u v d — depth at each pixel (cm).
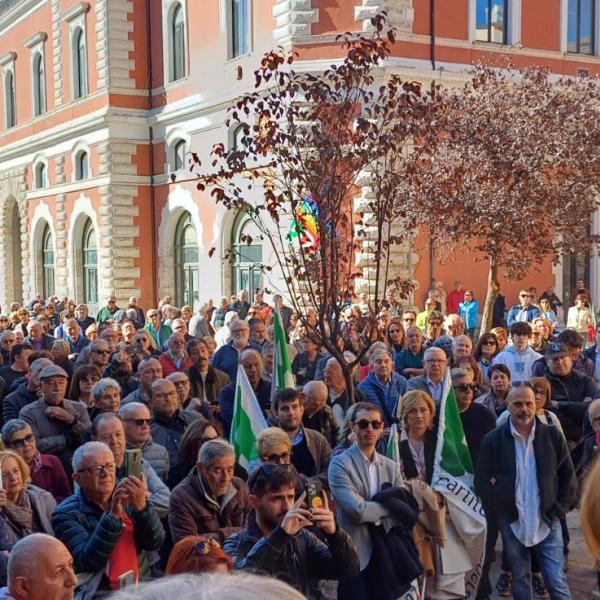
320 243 796
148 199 2828
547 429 605
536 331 1153
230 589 120
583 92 1623
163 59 2731
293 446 660
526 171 1452
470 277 2067
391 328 1170
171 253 2772
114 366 984
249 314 1612
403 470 621
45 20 3294
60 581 381
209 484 530
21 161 3544
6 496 521
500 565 770
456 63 2033
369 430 544
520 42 2123
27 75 3503
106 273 2812
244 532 468
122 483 475
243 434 685
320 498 443
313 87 842
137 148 2806
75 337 1512
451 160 1471
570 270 2281
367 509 513
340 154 798
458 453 636
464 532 598
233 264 2428
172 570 397
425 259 1995
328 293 798
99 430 568
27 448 609
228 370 1071
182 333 1152
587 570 732
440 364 795
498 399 796
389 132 870
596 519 163
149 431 649
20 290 3847
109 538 462
